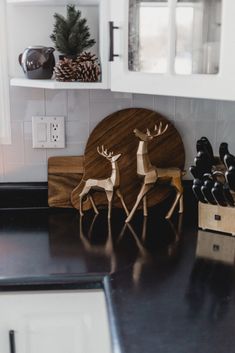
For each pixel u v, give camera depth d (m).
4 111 1.55
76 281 1.08
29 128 1.58
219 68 1.05
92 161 1.57
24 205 1.61
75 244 1.31
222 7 1.02
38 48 1.38
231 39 1.01
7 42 1.52
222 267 1.16
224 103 1.61
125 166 1.58
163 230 1.43
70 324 1.11
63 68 1.30
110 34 1.21
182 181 1.62
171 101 1.59
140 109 1.57
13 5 1.49
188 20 1.11
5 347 1.11
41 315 1.10
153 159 1.60
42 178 1.62
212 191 1.34
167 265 1.17
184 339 0.83
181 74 1.13
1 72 1.53
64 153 1.60
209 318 0.90
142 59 1.19
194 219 1.52
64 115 1.58
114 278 1.08
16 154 1.59
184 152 1.62
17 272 1.11
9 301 1.08
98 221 1.51
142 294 1.00
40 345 1.11
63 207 1.60
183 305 0.96
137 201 1.50
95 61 1.34
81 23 1.37
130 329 0.86
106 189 1.49
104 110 1.58
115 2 1.19
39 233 1.40
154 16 1.15
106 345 1.11
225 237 1.37
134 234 1.39
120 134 1.57
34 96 1.55
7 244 1.31
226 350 0.80
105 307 1.07
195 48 1.11
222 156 1.46
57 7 1.51
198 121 1.62
